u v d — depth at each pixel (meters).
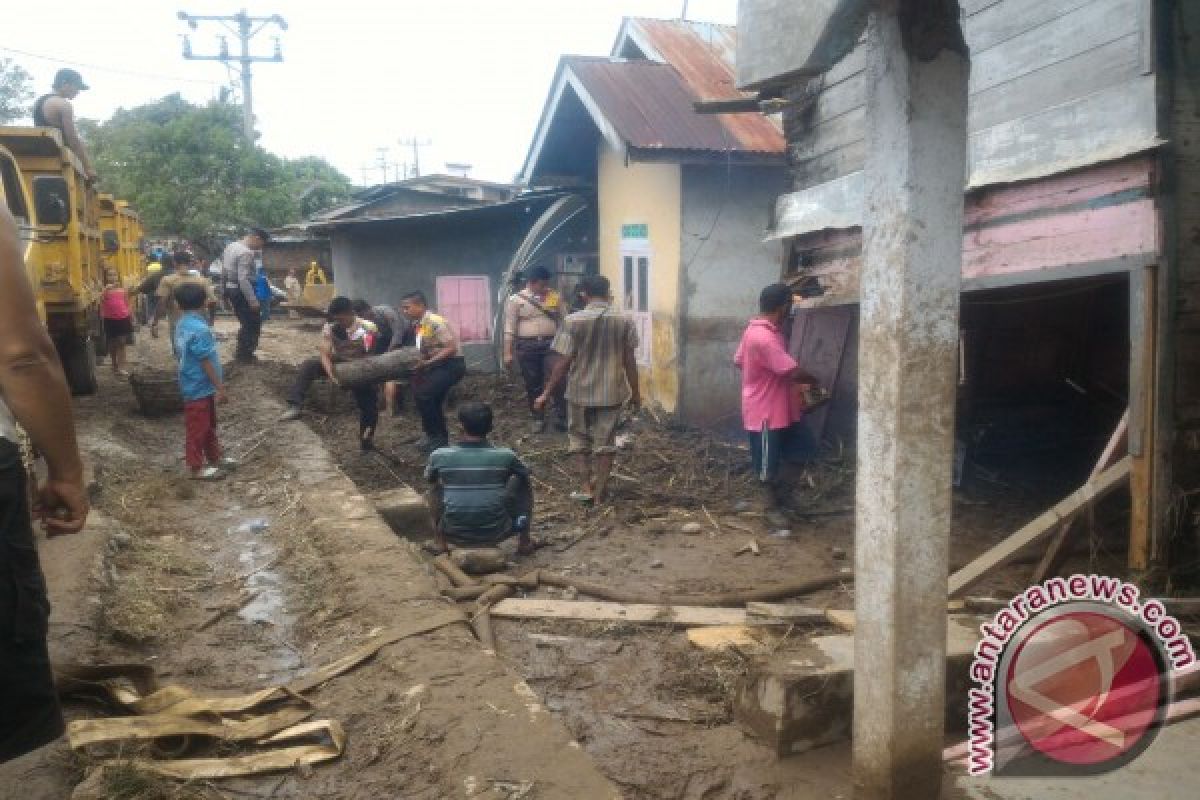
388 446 9.13
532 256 13.30
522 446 8.98
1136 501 4.80
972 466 7.57
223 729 3.19
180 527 5.98
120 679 3.52
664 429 9.78
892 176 2.55
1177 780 3.10
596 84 9.89
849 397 8.31
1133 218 4.74
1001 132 5.55
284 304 24.64
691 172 9.73
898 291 2.56
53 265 8.19
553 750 3.02
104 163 28.73
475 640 3.97
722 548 6.11
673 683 4.02
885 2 2.50
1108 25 4.86
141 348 14.83
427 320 8.38
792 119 8.19
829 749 3.46
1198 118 4.65
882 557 2.68
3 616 1.85
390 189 18.23
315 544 5.44
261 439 8.34
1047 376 7.79
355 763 3.08
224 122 30.58
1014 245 5.50
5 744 1.89
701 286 9.92
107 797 2.75
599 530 6.49
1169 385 4.69
